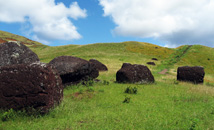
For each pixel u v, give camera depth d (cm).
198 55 6112
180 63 5112
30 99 659
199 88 1363
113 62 4231
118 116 635
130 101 876
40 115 638
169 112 707
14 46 1066
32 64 704
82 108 759
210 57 5891
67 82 1283
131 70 1569
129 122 577
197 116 657
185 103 868
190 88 1347
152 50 6844
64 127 526
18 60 1043
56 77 787
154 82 1619
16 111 657
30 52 1141
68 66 1257
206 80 2772
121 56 5519
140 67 1609
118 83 1530
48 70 718
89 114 661
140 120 598
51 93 695
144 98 959
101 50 6406
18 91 666
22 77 675
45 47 7862
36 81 668
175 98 978
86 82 1350
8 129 520
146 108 755
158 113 688
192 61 5478
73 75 1270
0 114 630
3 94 670
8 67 693
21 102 661
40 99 658
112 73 2414
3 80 678
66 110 703
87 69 1366
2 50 1023
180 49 7475
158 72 3316
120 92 1109
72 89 1180
